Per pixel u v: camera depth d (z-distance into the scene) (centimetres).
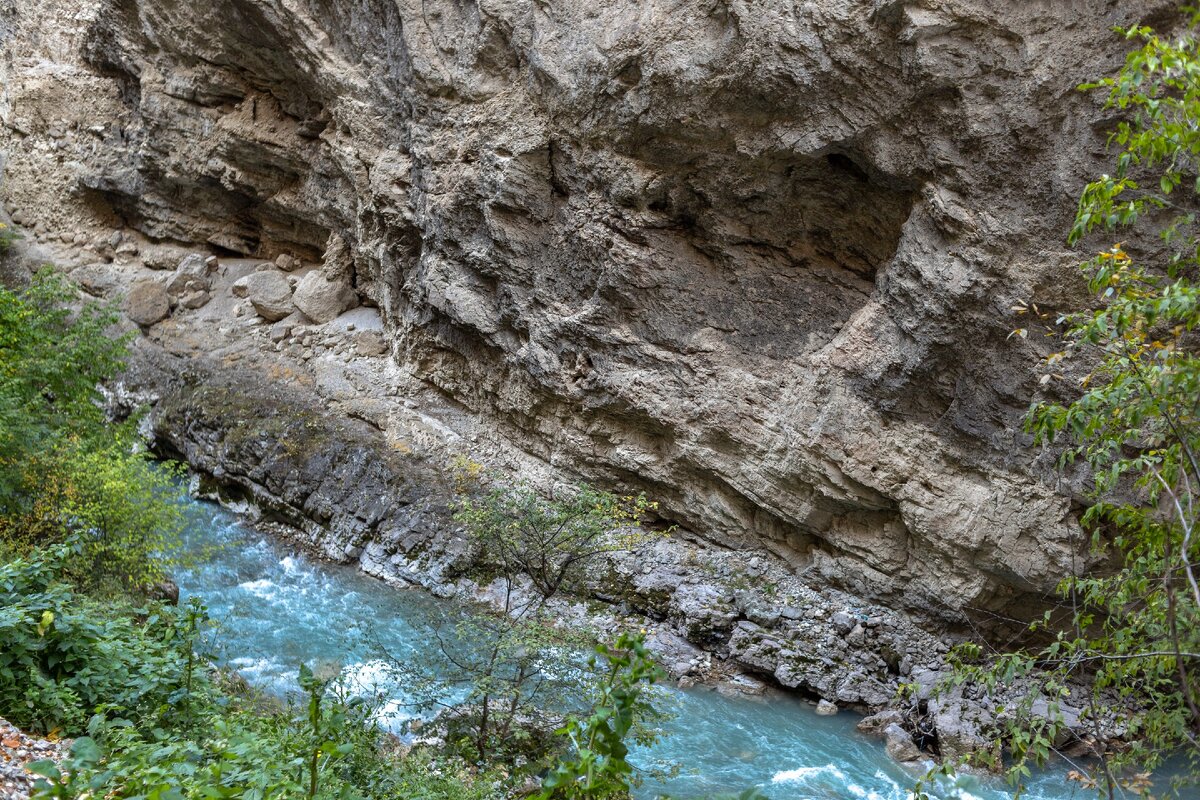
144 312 2408
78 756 473
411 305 2070
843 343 1459
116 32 2541
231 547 1836
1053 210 1227
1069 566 1280
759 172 1495
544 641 1084
